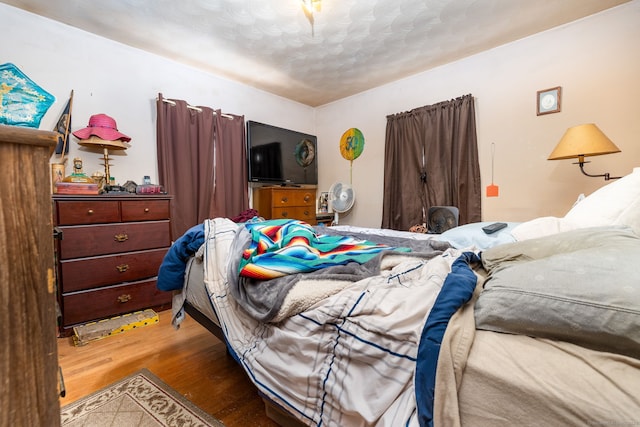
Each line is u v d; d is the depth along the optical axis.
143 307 2.22
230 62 2.91
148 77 2.70
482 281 0.85
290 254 1.21
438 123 2.98
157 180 2.77
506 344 0.58
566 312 0.55
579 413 0.44
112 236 2.08
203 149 2.97
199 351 1.68
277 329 0.94
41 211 0.34
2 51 2.02
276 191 3.33
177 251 1.60
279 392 0.91
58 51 2.23
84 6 2.04
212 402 1.24
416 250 1.46
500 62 2.68
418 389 0.58
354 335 0.76
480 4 2.08
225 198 3.19
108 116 2.38
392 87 3.44
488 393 0.53
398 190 3.37
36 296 0.34
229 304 1.21
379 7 2.08
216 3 2.01
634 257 0.59
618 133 2.18
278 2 2.00
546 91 2.46
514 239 1.41
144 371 1.47
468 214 2.85
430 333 0.62
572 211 1.50
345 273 1.06
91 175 2.38
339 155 4.03
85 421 1.13
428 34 2.45
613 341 0.51
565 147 1.97
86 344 1.76
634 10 2.09
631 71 2.12
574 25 2.32
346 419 0.72
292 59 2.85
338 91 3.71
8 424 0.32
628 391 0.44
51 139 0.34
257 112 3.59
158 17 2.17
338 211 3.67
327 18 2.20
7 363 0.32
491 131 2.75
